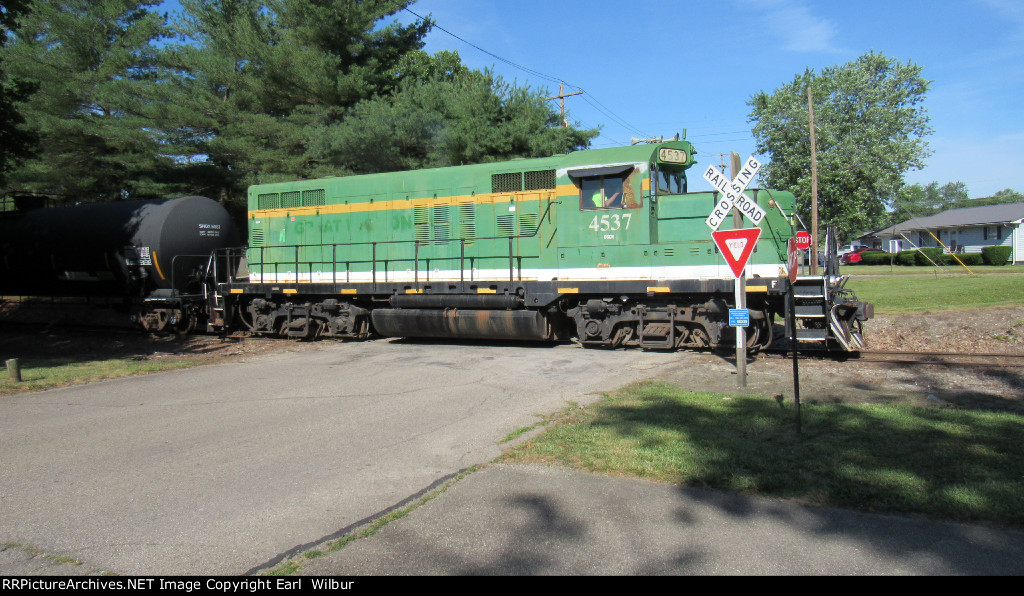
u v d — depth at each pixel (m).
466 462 5.94
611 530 4.41
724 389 8.79
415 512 4.81
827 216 35.81
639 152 12.18
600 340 13.00
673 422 6.84
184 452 6.47
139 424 7.66
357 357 12.72
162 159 23.23
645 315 12.36
